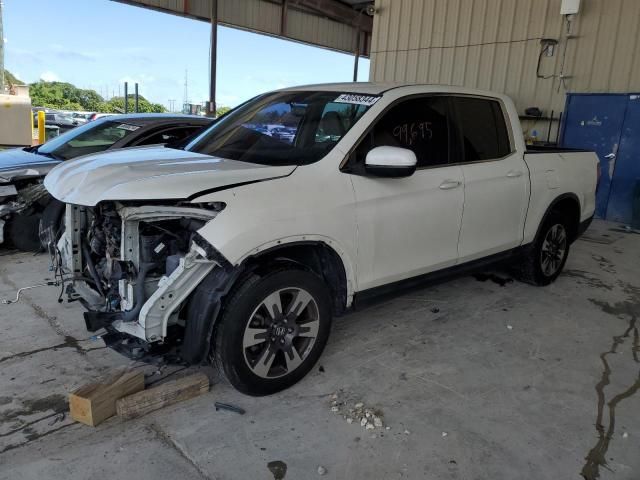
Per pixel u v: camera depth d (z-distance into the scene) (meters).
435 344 3.88
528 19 10.38
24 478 2.38
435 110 3.92
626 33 9.13
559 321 4.41
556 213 5.10
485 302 4.77
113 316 2.93
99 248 3.22
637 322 4.47
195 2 17.12
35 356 3.48
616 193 9.47
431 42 12.07
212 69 17.62
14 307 4.24
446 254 3.92
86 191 2.82
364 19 21.92
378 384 3.29
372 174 3.15
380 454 2.63
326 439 2.73
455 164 3.96
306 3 19.53
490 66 11.12
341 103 3.65
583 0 9.56
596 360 3.74
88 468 2.46
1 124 14.32
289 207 2.91
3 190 5.38
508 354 3.77
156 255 2.86
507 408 3.08
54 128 19.27
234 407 2.96
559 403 3.16
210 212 2.72
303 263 3.21
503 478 2.50
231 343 2.84
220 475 2.45
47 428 2.75
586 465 2.61
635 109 9.08
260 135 3.65
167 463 2.51
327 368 3.46
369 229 3.32
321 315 3.22
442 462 2.59
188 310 2.83
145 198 2.64
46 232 3.90
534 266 5.05
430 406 3.07
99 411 2.79
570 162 5.20
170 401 2.97
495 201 4.23
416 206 3.58
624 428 2.93
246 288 2.85
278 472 2.48
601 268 6.12
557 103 10.17
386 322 4.24
